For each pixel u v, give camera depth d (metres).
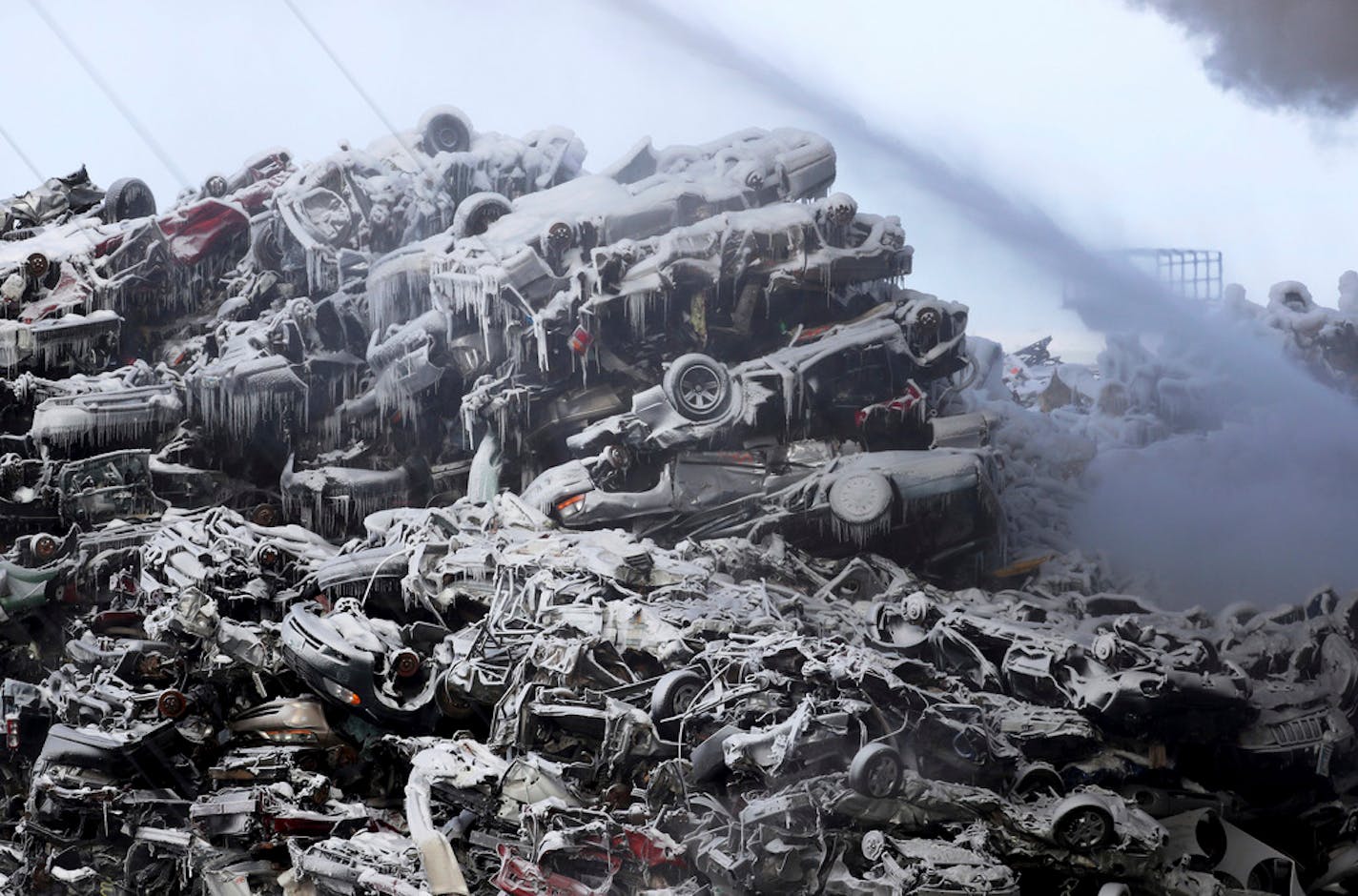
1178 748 53.62
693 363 70.06
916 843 45.50
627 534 64.81
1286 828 54.16
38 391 84.75
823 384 70.31
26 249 91.19
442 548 65.75
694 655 54.41
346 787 61.97
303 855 53.12
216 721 63.84
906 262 74.69
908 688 47.94
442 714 60.03
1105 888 46.09
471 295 74.50
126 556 77.69
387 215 87.31
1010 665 54.78
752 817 45.56
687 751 51.22
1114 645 53.94
